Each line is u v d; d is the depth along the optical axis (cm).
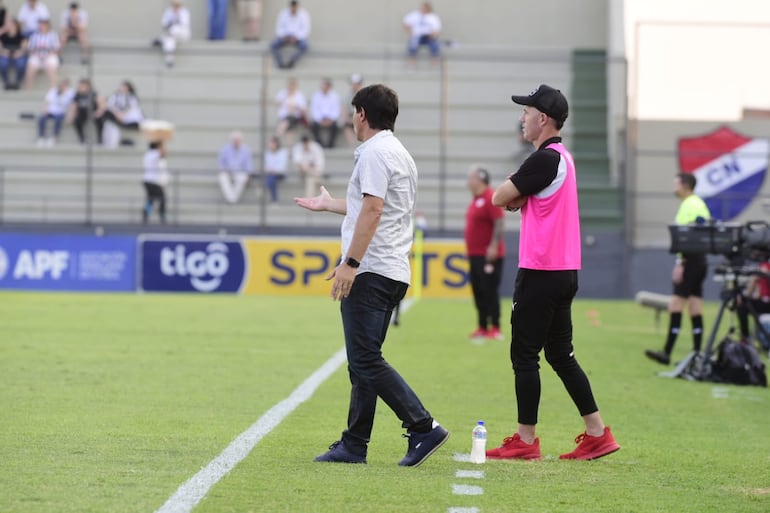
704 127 7688
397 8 9106
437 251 7212
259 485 1844
